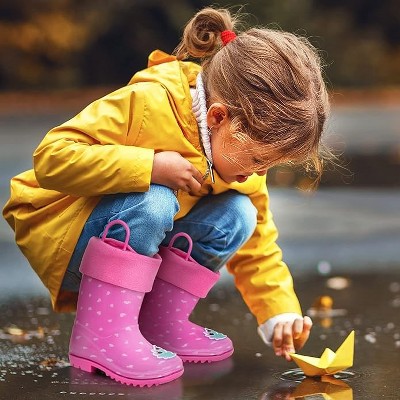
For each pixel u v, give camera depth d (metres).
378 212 10.84
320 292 6.91
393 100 31.75
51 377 4.52
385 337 5.38
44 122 22.89
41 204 4.72
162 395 4.23
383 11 37.09
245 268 5.01
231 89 4.40
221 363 4.81
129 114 4.54
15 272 7.70
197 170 4.54
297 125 4.31
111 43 32.47
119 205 4.50
